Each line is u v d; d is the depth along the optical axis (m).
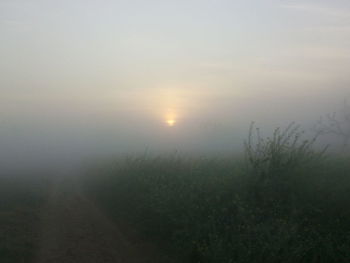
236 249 10.60
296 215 12.02
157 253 13.12
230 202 13.98
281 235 10.48
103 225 17.34
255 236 11.03
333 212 12.52
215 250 10.75
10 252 12.62
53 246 14.05
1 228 16.03
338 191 13.26
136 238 14.98
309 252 10.18
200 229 12.65
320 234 11.20
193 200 14.70
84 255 12.98
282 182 13.90
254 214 12.57
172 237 13.70
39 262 12.33
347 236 10.48
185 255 12.30
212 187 15.53
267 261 9.87
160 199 15.73
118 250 13.54
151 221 15.55
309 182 13.80
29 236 15.20
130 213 18.11
